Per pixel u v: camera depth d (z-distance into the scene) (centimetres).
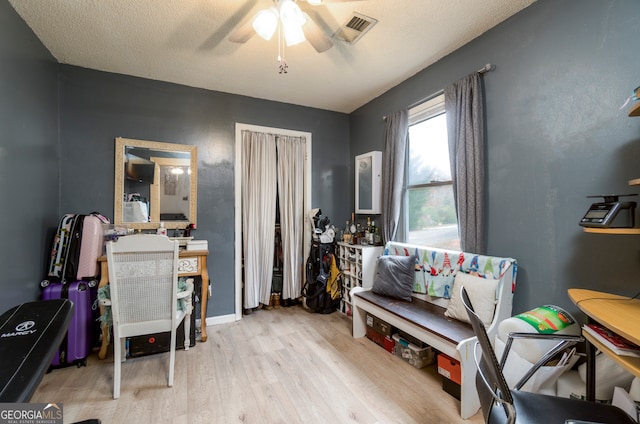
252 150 336
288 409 172
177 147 299
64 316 94
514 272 188
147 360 230
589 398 126
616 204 131
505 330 155
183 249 285
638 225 138
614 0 148
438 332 184
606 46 151
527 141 188
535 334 130
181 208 299
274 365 222
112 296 183
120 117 278
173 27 208
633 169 142
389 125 307
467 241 219
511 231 197
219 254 317
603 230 127
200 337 270
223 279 317
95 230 232
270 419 164
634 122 142
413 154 296
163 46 232
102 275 230
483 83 216
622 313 117
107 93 273
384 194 312
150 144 288
